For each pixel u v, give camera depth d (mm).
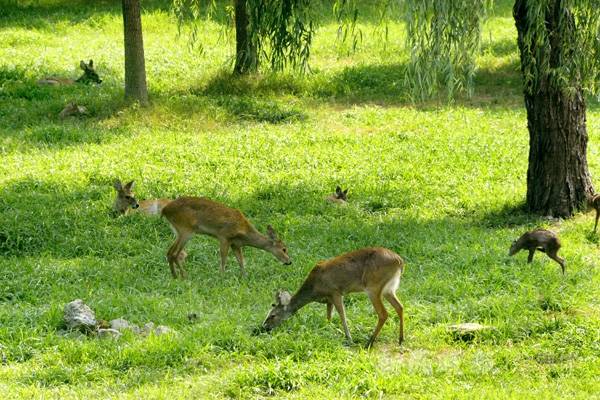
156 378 9938
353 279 10859
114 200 15891
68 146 19906
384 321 10828
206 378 9898
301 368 10000
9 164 18312
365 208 16531
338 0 15648
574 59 15031
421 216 15961
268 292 12664
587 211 15992
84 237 14625
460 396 9297
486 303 11852
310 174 18344
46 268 13289
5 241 14344
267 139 20781
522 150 19953
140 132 21297
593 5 14523
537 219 15805
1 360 10375
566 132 15812
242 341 10734
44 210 15438
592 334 10828
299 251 14156
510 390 9523
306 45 16359
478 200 16656
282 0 16328
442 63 13336
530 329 11156
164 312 11727
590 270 13086
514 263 13328
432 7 13102
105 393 9508
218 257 14281
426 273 13141
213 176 18000
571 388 9609
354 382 9695
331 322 11484
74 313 11289
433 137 21188
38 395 9305
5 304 12102
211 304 12258
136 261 13820
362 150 20078
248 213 16047
